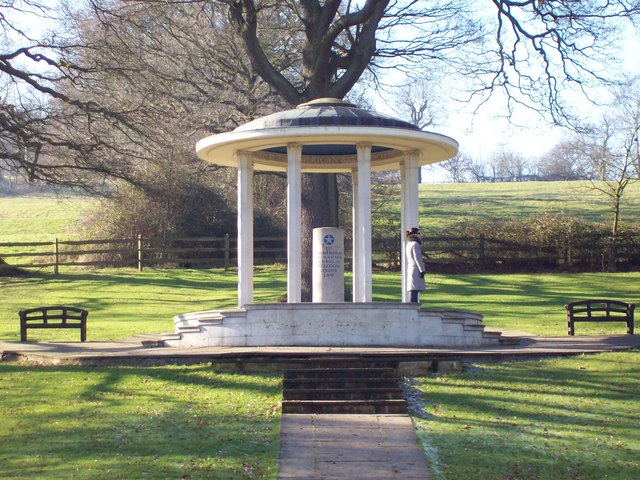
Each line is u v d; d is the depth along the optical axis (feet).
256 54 80.43
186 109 93.35
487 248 119.65
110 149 101.86
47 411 39.60
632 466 33.94
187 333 51.80
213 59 93.30
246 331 50.03
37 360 48.49
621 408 40.91
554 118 88.99
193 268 123.03
